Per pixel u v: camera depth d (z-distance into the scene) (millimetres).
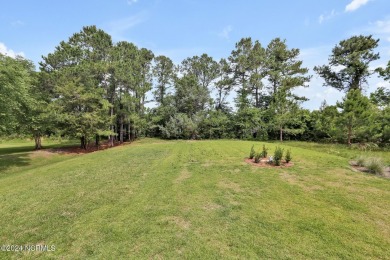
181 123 28422
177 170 9000
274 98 24672
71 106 20172
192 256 3391
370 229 4176
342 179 7488
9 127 13867
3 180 9094
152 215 4809
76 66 20812
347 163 10000
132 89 27016
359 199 5664
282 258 3336
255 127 26062
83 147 22219
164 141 26453
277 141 22953
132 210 5082
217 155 12414
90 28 25141
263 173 8336
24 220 4707
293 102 22547
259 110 27141
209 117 29828
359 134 17312
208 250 3529
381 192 6184
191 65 33719
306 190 6387
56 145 25359
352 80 27141
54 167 10922
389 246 3639
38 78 20203
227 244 3701
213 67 33156
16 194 6547
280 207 5207
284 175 8039
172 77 32812
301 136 24375
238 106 28062
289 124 24000
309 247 3617
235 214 4844
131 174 8539
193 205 5344
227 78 32406
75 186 7141
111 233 4078
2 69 11680
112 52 23812
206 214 4848
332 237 3902
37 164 15211
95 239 3898
